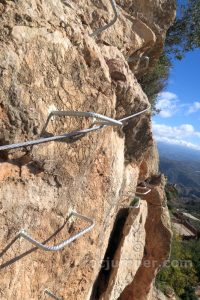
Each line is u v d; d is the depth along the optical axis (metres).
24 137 3.12
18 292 3.62
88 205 4.68
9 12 2.98
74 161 3.96
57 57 3.47
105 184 5.05
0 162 3.05
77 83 3.78
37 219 3.59
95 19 5.37
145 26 6.37
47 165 3.53
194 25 12.21
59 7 3.76
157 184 9.23
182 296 18.73
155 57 7.38
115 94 4.90
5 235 3.16
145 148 6.74
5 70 2.87
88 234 4.84
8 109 2.92
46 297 4.29
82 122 3.83
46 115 3.32
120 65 5.17
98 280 6.78
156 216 8.94
